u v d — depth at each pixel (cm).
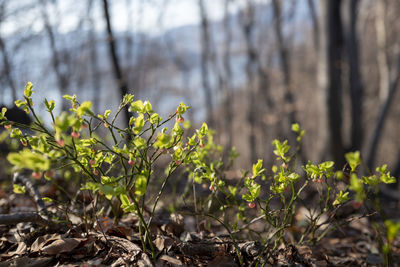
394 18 1157
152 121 148
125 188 135
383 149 2062
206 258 176
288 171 171
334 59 592
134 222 224
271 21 1323
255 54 1366
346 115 764
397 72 870
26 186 236
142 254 161
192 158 165
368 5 1185
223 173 237
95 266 155
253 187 159
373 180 146
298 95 1705
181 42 1527
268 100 1356
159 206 276
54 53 864
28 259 160
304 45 1600
